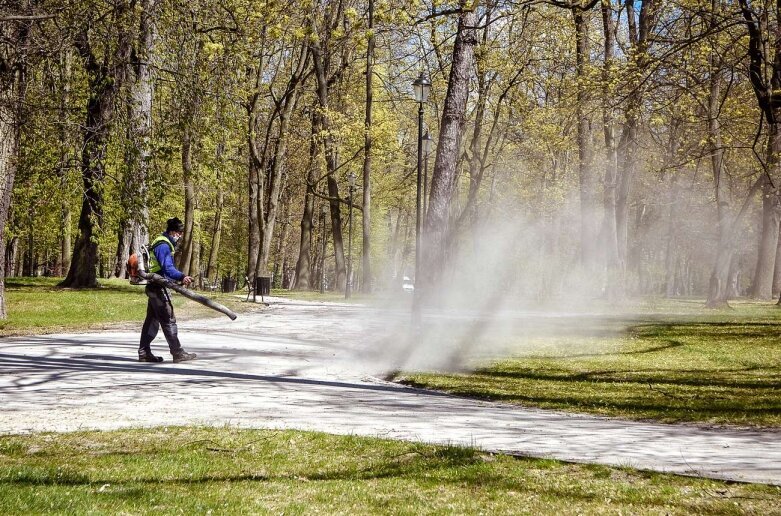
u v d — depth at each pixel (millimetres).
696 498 5262
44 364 11992
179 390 9922
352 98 42531
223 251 63531
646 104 19562
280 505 5035
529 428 8031
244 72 23375
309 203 48719
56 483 5445
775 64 18844
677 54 17641
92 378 10711
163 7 19734
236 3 21406
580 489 5496
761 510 4969
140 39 19797
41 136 19594
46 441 6906
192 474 5840
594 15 27828
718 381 11945
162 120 20781
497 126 44000
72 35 17875
